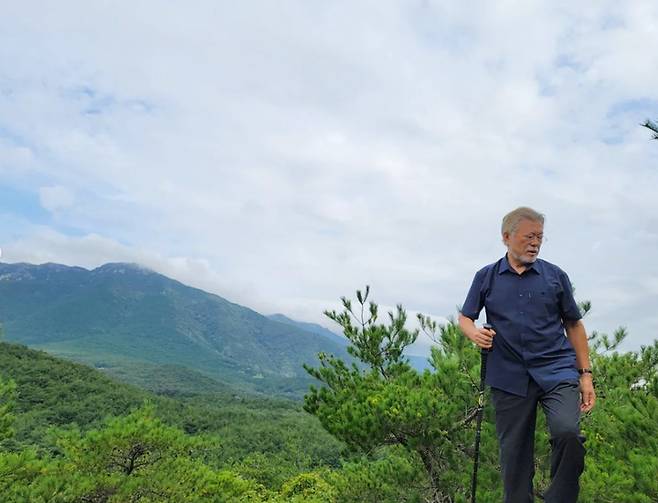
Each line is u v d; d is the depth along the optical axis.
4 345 111.19
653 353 5.74
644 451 4.53
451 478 5.61
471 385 5.33
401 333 7.47
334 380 6.84
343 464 7.09
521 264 3.02
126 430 11.89
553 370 2.76
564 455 2.51
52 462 11.45
